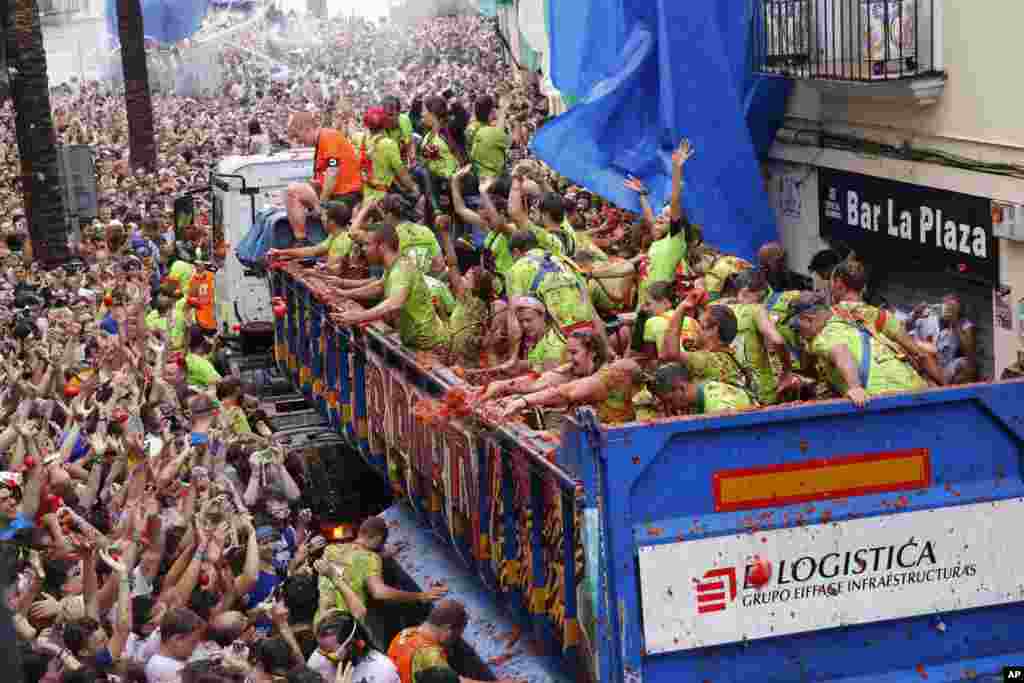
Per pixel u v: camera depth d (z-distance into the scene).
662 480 5.70
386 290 9.15
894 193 12.46
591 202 15.86
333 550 8.49
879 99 12.46
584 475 5.70
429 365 8.43
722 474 5.73
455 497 8.00
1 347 14.54
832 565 5.82
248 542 8.68
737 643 5.74
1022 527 6.00
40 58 22.97
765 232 13.21
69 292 18.77
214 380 14.70
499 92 26.03
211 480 10.14
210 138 42.56
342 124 21.94
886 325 6.97
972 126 11.33
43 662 6.89
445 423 8.02
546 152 13.49
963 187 11.52
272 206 15.48
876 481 5.88
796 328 6.88
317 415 12.69
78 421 11.12
